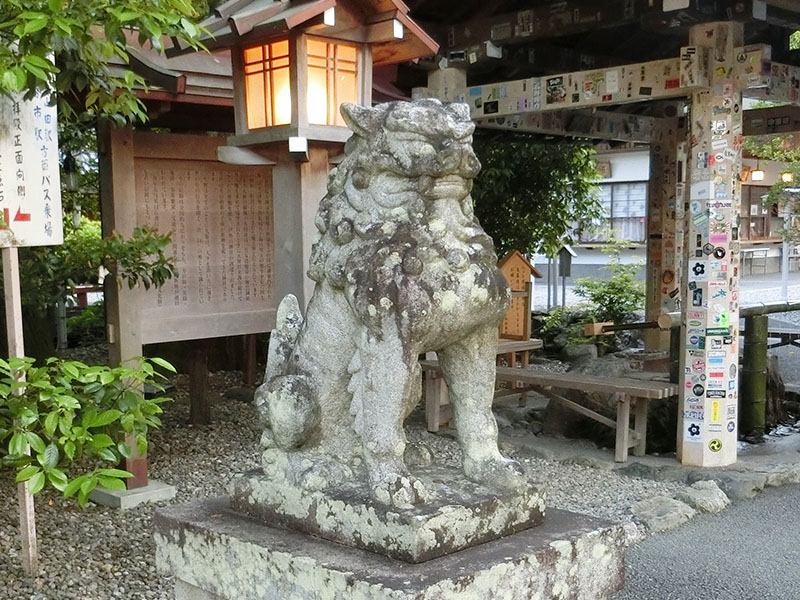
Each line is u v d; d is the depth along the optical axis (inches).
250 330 204.8
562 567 83.5
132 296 183.3
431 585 72.0
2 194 137.6
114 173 179.5
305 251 150.2
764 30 272.5
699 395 208.8
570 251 415.2
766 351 259.6
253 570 83.7
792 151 460.8
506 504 85.2
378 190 86.4
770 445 243.6
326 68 143.3
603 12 219.6
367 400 84.5
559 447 233.8
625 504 188.1
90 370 105.5
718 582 151.3
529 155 366.0
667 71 207.9
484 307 86.3
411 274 83.1
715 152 201.3
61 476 99.6
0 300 178.1
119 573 145.8
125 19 108.3
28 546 143.7
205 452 223.5
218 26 148.5
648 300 343.9
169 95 174.4
